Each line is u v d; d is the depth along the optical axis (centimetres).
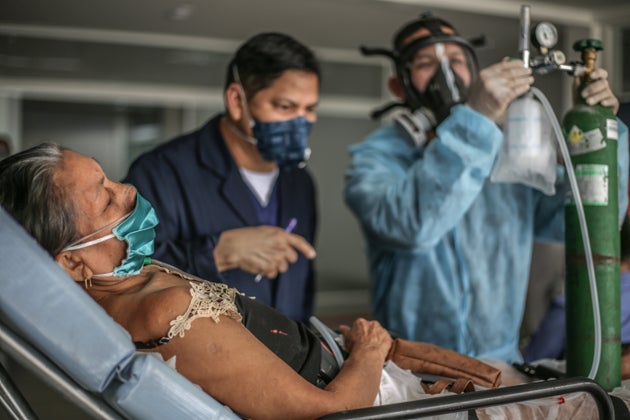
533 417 156
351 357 157
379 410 124
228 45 679
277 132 226
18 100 659
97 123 700
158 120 709
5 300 112
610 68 496
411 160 249
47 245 130
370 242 254
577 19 499
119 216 135
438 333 237
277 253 218
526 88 182
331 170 758
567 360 177
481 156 195
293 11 546
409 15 536
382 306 252
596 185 171
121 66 663
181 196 232
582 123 172
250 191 242
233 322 134
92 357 115
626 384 180
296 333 158
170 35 649
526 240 237
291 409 131
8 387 136
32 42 629
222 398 131
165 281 141
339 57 738
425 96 234
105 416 119
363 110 761
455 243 234
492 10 490
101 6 536
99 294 139
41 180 129
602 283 172
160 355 127
